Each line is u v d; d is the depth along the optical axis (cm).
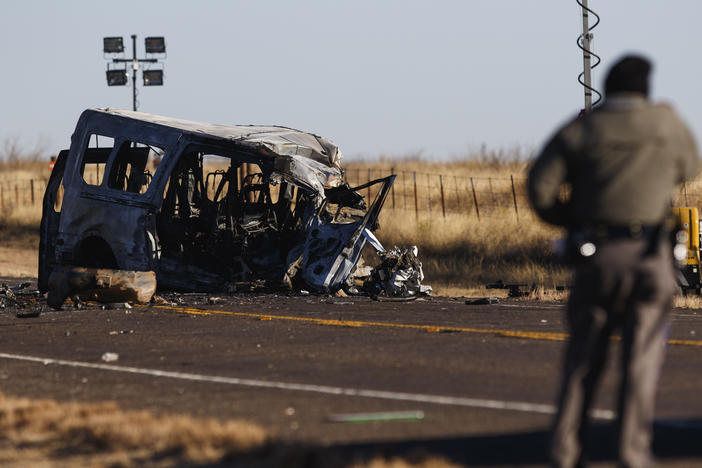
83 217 5862
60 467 1748
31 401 2330
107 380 2755
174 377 2769
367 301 5356
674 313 4594
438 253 9731
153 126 5819
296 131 6388
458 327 3925
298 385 2552
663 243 1467
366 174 16525
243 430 1862
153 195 5638
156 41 12375
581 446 1559
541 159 1505
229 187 5897
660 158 1457
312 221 5762
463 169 16250
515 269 8594
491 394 2317
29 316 4641
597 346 1529
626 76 1488
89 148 5984
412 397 2308
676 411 2056
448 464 1616
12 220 14225
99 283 5094
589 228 1479
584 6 5791
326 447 1780
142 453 1814
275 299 5456
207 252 5859
